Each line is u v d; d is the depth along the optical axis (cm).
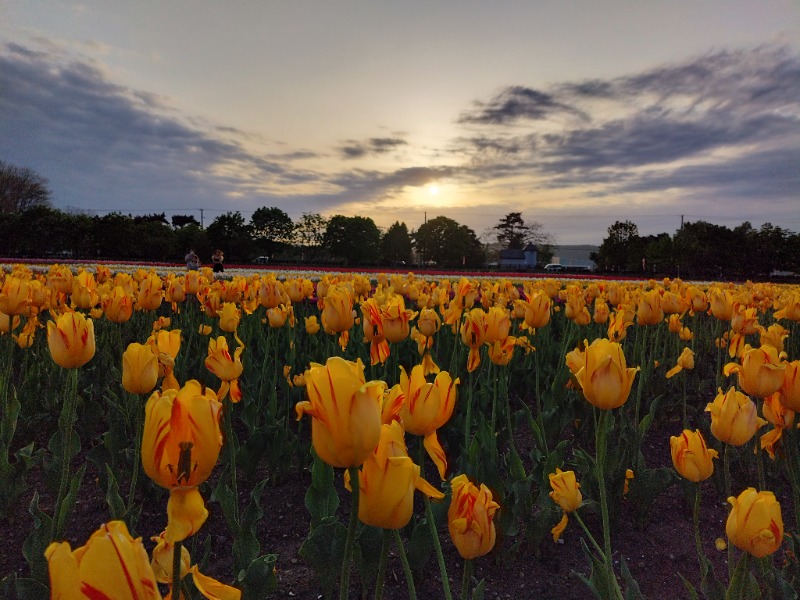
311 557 273
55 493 358
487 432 356
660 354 723
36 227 4859
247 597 236
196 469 103
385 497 112
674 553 351
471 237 6919
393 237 6644
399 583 312
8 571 303
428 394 152
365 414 104
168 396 107
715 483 434
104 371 545
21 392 451
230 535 354
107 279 815
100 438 458
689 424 579
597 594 228
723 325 850
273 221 5997
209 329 579
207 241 5644
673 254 5041
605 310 558
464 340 297
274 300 461
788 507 411
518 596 304
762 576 237
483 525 148
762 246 4731
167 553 142
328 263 6366
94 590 75
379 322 285
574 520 389
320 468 301
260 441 405
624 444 419
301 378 445
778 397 230
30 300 458
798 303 477
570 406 493
